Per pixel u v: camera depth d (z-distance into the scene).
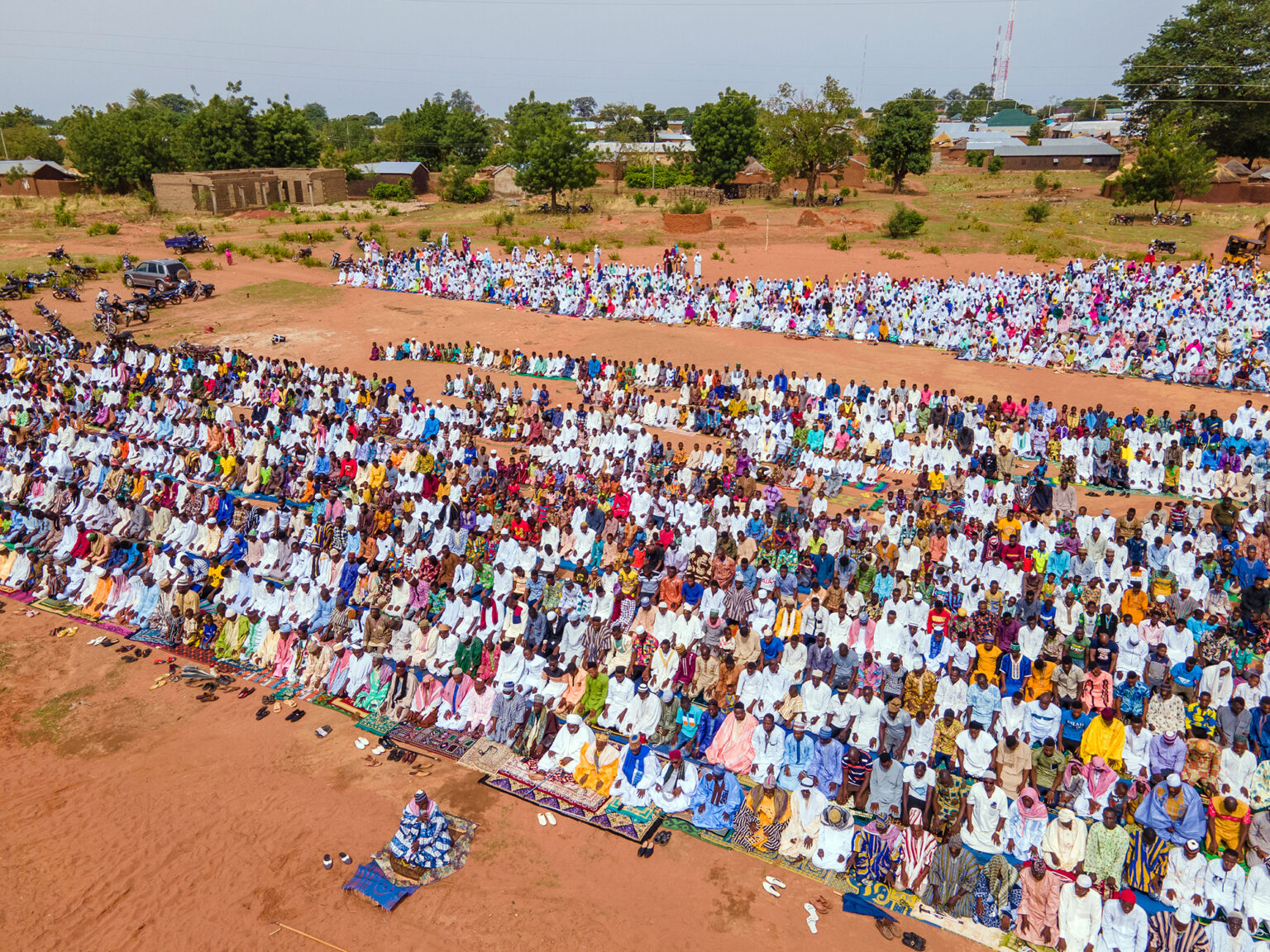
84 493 19.44
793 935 9.60
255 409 25.25
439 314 39.44
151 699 14.05
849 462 22.34
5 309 36.84
